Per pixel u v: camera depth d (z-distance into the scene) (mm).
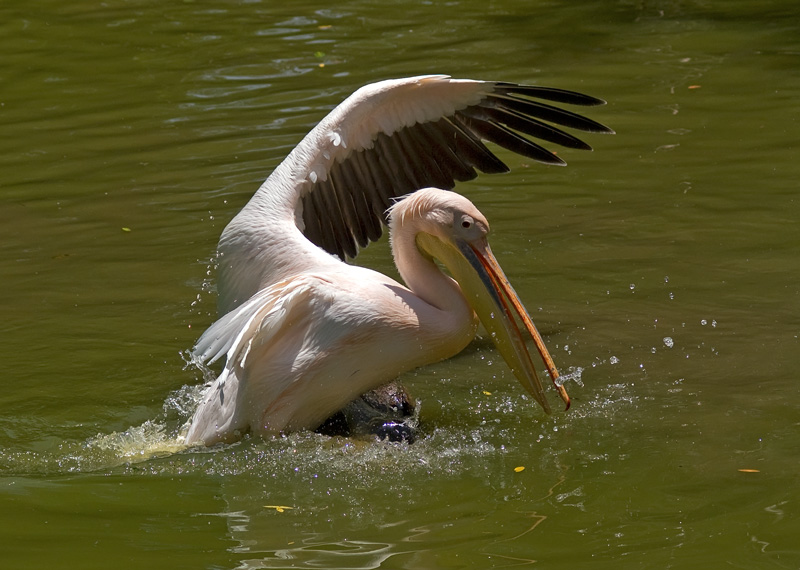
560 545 7348
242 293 10227
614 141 16547
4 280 12750
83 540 7641
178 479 8758
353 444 9375
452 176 11266
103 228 14141
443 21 24172
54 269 13008
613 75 19703
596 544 7332
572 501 8023
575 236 13367
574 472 8547
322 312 9430
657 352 10586
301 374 9477
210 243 13531
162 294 12312
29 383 10500
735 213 13672
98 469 8992
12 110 19312
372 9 25594
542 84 19219
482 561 7137
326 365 9445
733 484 8133
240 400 9680
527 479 8477
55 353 11062
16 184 15797
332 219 11016
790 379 9867
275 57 21797
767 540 7277
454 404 10094
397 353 9414
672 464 8547
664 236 13188
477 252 9562
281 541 7566
